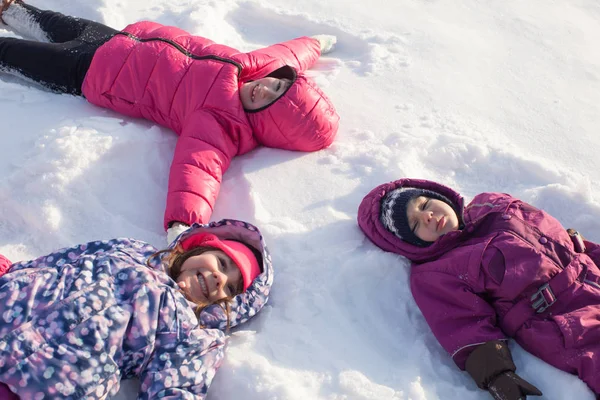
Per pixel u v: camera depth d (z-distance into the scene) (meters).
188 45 3.05
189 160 2.61
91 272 2.07
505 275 2.19
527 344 2.16
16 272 2.05
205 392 1.98
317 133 2.87
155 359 1.98
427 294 2.30
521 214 2.40
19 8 3.34
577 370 2.04
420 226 2.41
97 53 2.98
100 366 1.88
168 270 2.25
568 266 2.22
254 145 2.96
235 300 2.19
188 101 2.88
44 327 1.88
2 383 1.81
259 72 3.12
